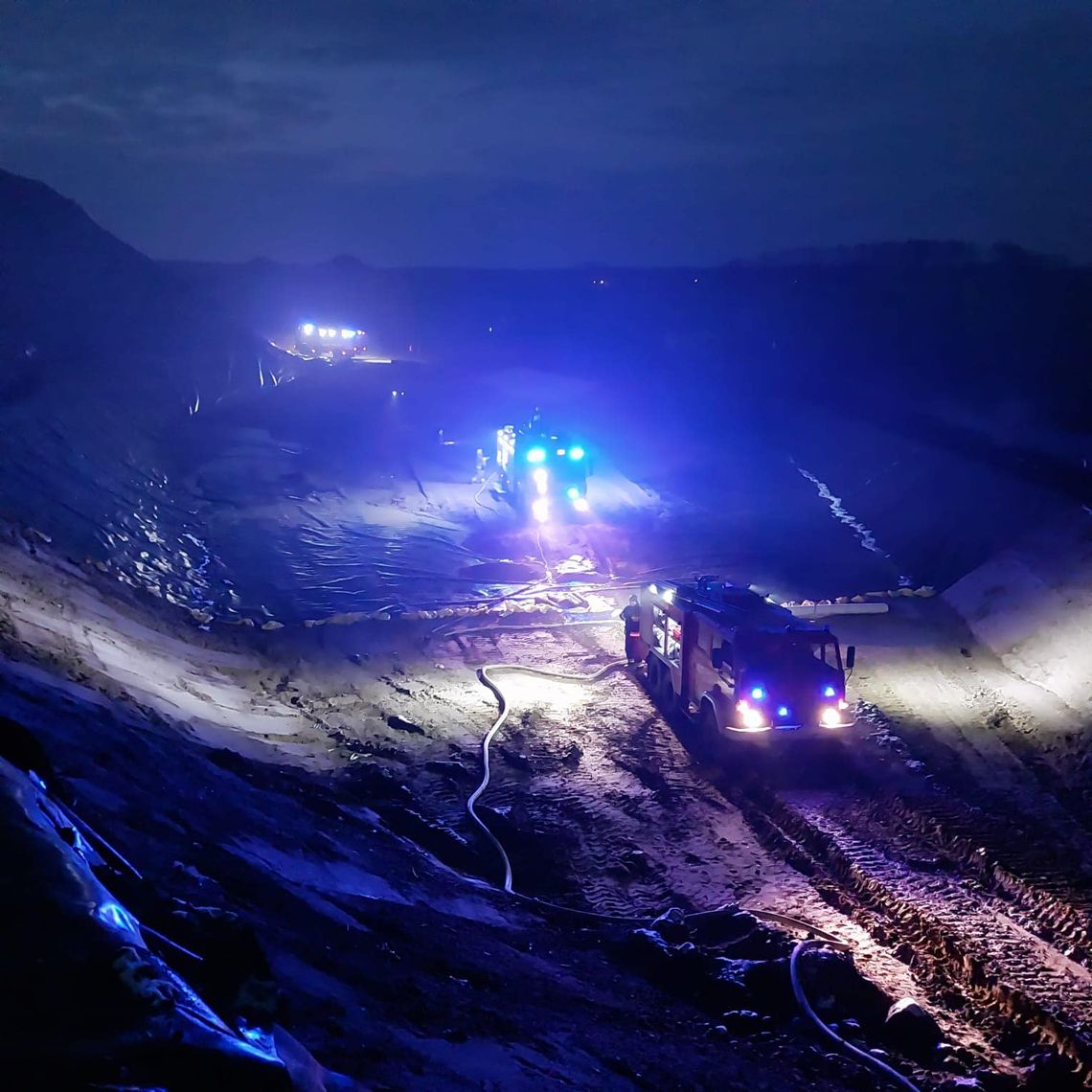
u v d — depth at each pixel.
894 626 22.97
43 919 4.09
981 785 15.27
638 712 18.77
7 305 41.81
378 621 23.33
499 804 14.96
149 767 10.13
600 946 10.72
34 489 23.81
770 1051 8.68
